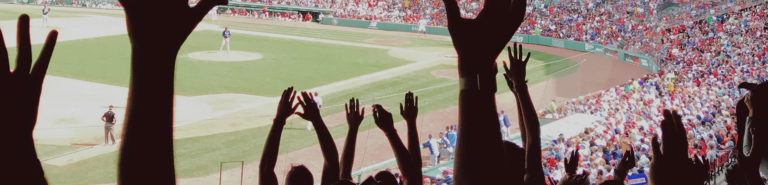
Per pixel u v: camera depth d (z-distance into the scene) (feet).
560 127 74.43
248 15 234.17
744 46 133.39
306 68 121.39
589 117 79.20
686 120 69.67
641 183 44.93
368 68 125.80
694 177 11.16
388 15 223.10
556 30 186.80
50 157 56.13
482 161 9.91
